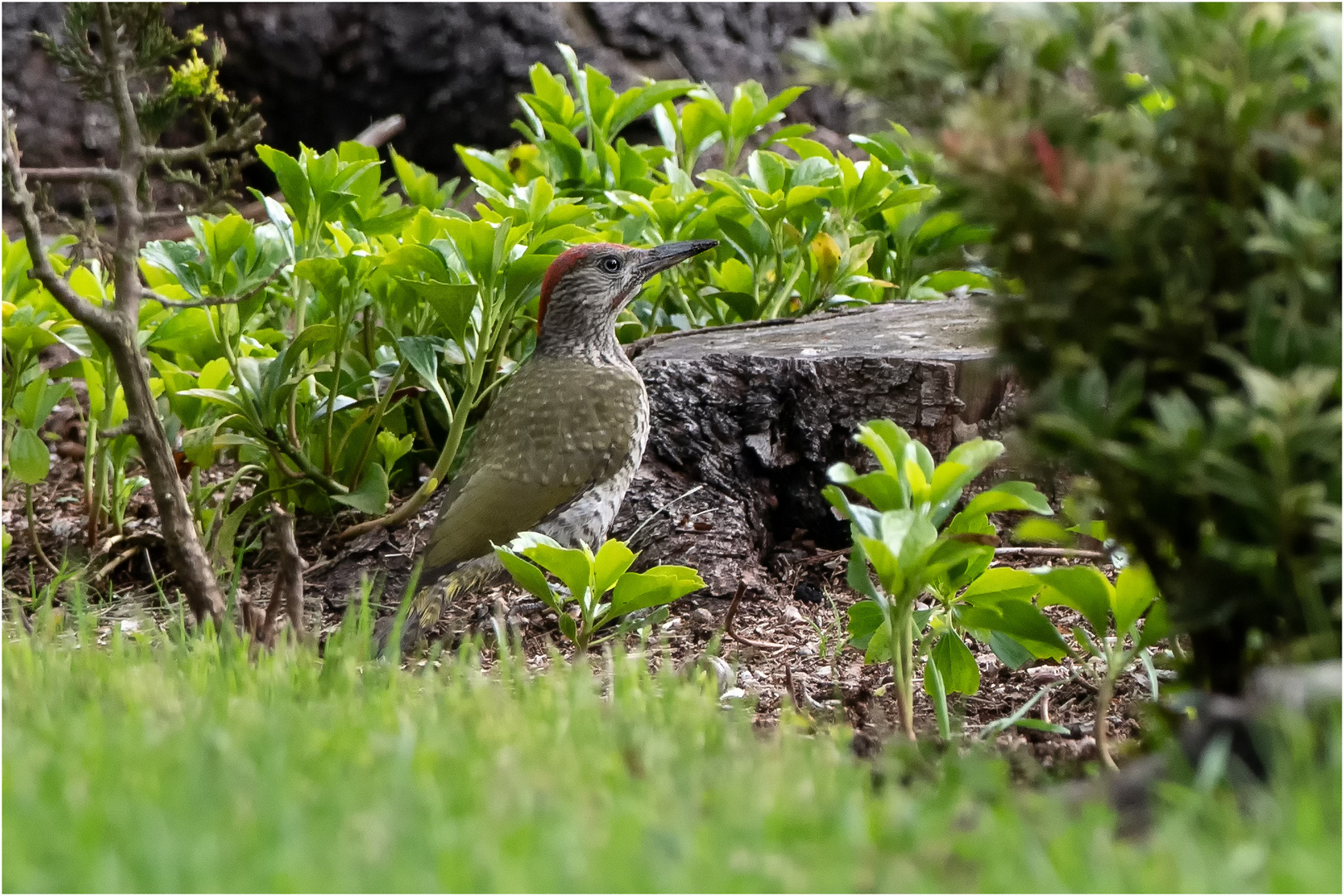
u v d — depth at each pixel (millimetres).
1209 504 6195
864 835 5277
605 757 6188
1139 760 7109
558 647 11266
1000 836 5207
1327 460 5859
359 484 13141
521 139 23297
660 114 17578
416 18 22406
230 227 12391
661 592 9469
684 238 15430
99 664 8023
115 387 13367
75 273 13742
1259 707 5848
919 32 6441
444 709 7160
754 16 24109
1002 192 6055
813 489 12492
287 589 9656
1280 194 5848
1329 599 6113
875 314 14312
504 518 11148
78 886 4664
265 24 21844
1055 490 8336
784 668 10453
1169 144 6246
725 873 4809
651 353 13164
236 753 5895
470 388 12367
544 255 12391
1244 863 4812
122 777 5629
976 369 6848
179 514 9383
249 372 12578
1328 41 6035
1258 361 5773
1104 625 7781
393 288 12930
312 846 4973
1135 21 6203
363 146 14523
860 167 15820
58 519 14570
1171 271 6156
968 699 9711
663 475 12500
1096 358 6363
